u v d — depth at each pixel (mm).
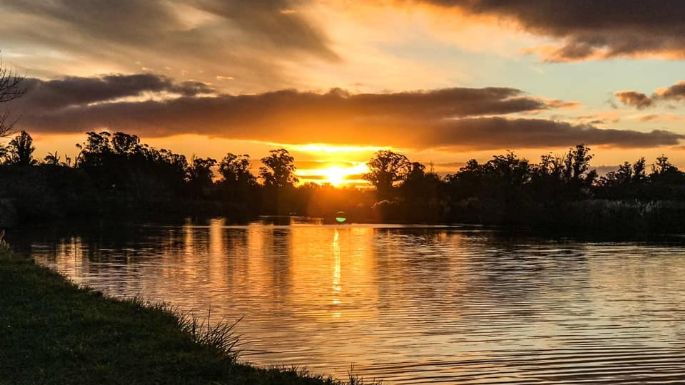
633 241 45969
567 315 17297
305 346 13539
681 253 36031
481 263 30719
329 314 17109
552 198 76312
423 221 85812
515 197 79000
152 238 47750
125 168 123562
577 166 81562
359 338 14297
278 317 16641
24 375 8477
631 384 11094
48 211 81188
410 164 132875
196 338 10633
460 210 86938
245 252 36188
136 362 9055
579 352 13242
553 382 11164
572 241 46250
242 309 17750
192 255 33969
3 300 12125
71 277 24172
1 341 9703
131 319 11258
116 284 22359
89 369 8727
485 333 14930
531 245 42469
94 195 96062
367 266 29172
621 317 17016
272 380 8844
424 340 14180
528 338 14492
